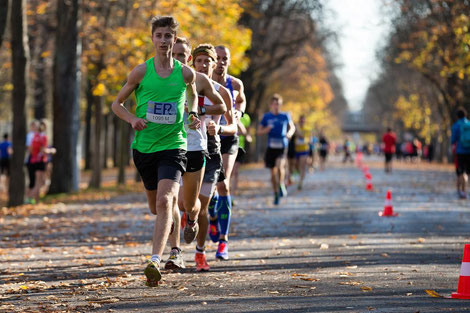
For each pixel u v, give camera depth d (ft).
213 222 73.82
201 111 60.64
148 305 50.62
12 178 155.02
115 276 64.23
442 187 218.18
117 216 130.52
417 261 71.97
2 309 49.73
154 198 58.80
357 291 55.21
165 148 54.75
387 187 217.56
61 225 115.55
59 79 194.39
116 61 205.98
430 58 348.38
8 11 144.56
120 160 250.78
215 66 66.13
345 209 139.85
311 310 47.98
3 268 70.69
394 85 648.38
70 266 71.56
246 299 52.31
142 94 55.11
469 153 163.63
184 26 194.08
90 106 392.06
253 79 406.62
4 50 252.01
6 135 242.58
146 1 195.21
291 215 127.65
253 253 78.84
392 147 343.46
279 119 143.64
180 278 62.23
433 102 517.14
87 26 203.21
